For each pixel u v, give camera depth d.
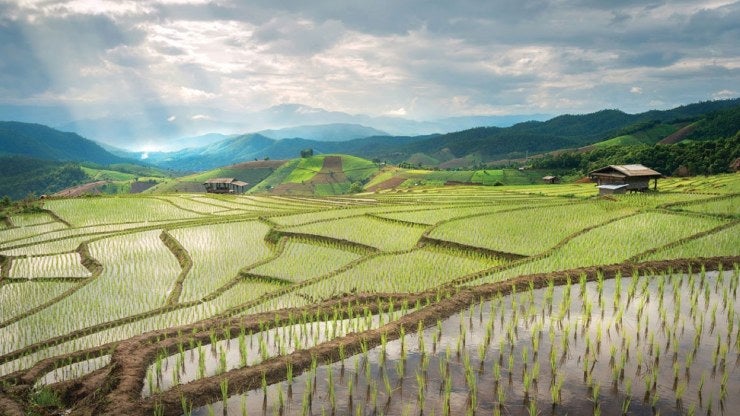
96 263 31.59
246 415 8.70
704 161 99.56
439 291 16.22
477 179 146.25
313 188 191.50
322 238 35.03
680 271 17.56
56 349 16.41
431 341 11.84
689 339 11.47
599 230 27.88
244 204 66.19
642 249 23.16
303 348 12.22
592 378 9.62
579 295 15.07
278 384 9.84
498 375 9.70
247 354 11.96
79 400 10.29
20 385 11.16
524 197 60.69
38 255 35.53
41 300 25.17
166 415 8.73
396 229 36.81
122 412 8.59
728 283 16.03
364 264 25.33
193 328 13.82
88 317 21.03
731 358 10.45
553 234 30.19
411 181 159.75
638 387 9.27
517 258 25.89
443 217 39.91
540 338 11.79
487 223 34.53
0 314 23.12
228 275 27.56
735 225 26.28
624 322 12.68
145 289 25.48
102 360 13.47
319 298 19.92
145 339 13.11
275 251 31.88
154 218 55.19
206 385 9.48
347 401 9.08
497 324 12.86
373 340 11.84
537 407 8.61
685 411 8.45
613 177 54.03
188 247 35.25
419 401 8.98
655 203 38.81
